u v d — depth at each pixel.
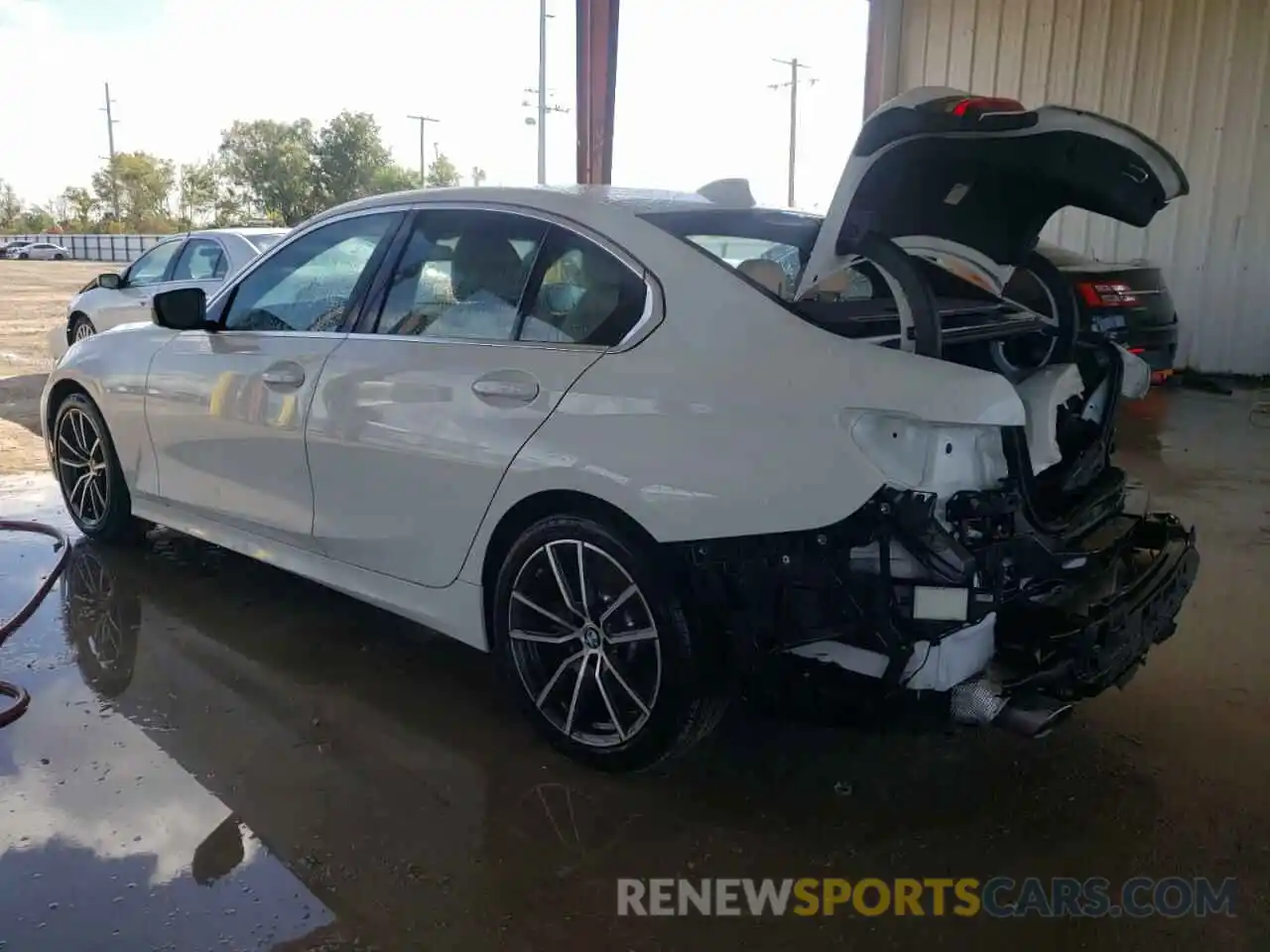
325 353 3.30
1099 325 7.33
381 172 56.03
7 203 88.81
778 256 3.00
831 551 2.28
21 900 2.25
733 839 2.52
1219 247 10.40
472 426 2.83
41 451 6.54
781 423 2.32
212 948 2.12
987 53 11.48
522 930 2.19
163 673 3.37
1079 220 11.02
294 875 2.35
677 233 2.79
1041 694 2.41
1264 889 2.35
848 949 2.16
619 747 2.70
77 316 9.27
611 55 8.62
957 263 3.03
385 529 3.15
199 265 8.25
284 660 3.49
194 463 3.90
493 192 3.07
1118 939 2.19
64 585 4.17
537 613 2.84
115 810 2.59
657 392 2.51
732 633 2.46
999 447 2.32
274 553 3.67
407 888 2.32
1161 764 2.87
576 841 2.50
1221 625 3.84
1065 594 2.48
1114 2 10.55
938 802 2.68
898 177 2.59
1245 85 10.02
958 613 2.21
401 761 2.85
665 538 2.46
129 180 74.50
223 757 2.86
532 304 2.86
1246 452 6.80
